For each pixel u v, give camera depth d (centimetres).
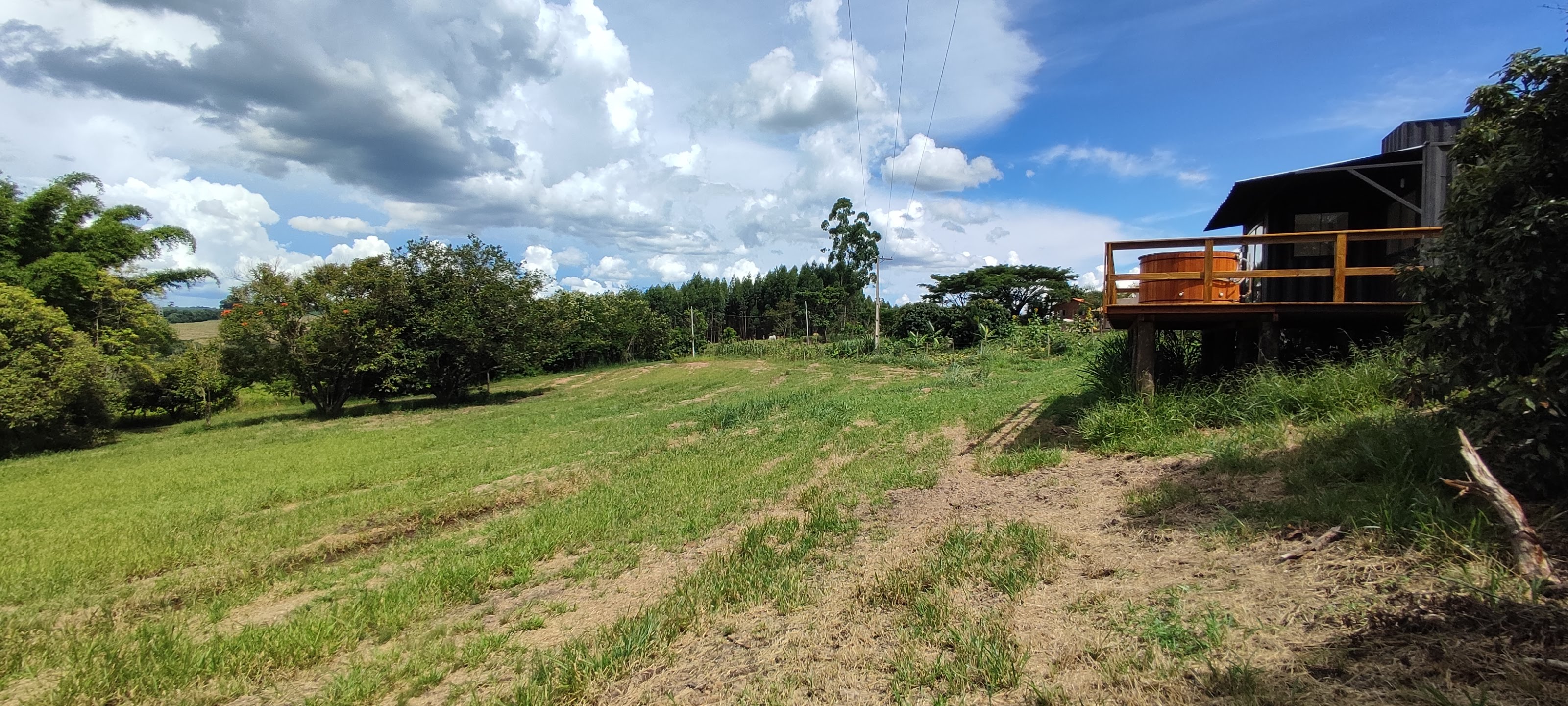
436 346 2233
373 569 568
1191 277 779
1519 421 350
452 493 841
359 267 2153
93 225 2341
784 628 374
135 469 1130
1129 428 743
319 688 359
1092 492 577
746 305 7206
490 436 1391
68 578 556
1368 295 995
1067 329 2919
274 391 2442
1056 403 1130
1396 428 488
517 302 2377
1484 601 267
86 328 2111
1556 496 348
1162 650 284
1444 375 387
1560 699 204
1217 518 439
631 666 343
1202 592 335
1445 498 371
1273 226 1087
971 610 359
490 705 318
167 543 647
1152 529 448
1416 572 305
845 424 1227
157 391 2231
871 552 501
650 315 4653
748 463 920
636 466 955
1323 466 476
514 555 562
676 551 565
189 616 476
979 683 282
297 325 2053
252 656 388
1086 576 388
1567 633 236
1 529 736
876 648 330
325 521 729
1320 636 271
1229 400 739
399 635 425
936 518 573
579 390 2717
